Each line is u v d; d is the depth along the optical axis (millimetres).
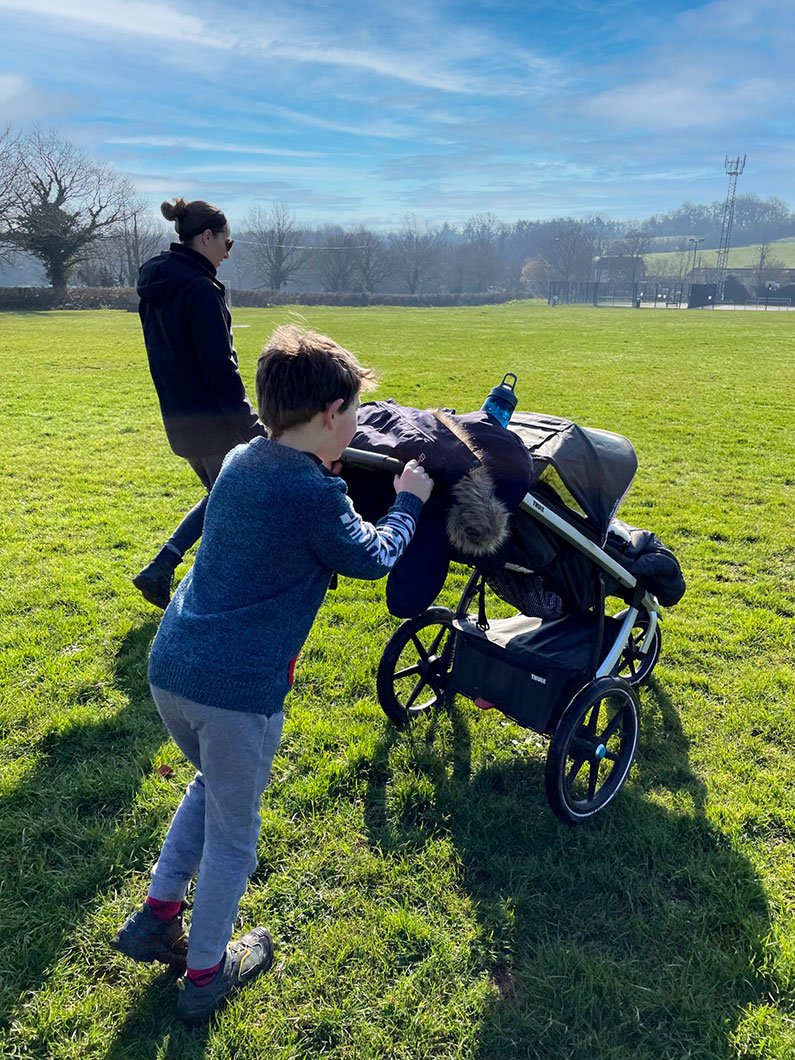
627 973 2605
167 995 2494
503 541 2705
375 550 2117
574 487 3137
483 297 95000
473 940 2719
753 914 2830
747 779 3637
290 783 3480
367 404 2908
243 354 21234
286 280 101062
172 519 7004
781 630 5129
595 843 3174
